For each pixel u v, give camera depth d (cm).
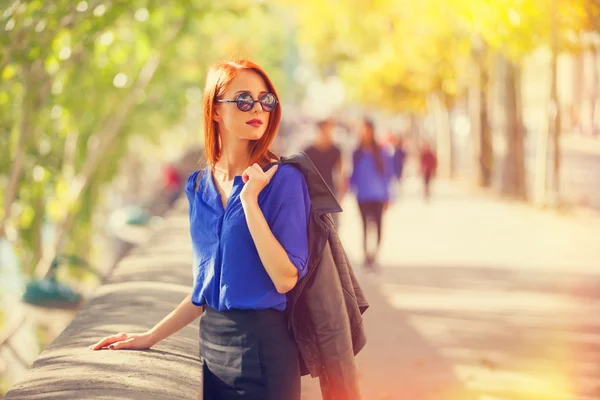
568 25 2066
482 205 3108
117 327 515
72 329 513
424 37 3284
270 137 396
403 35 3369
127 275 748
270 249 370
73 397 359
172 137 4231
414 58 3675
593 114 6788
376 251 1590
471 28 2080
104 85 2106
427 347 975
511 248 1930
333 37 4778
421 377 845
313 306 387
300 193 381
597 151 6000
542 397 773
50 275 1091
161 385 375
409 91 5053
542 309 1211
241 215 384
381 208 1583
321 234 382
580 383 817
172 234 1117
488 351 952
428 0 2459
